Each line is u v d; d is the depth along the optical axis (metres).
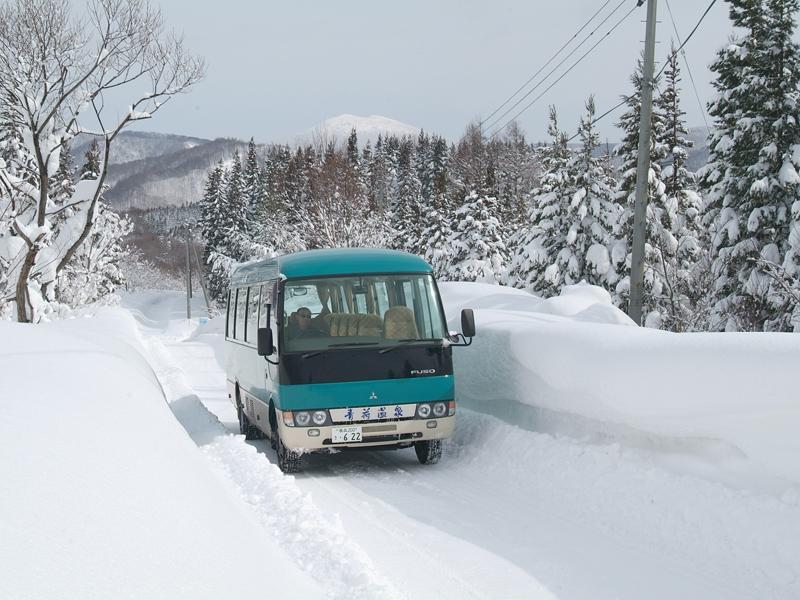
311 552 5.80
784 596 5.35
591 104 31.62
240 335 14.02
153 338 37.16
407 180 89.94
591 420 8.79
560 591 5.58
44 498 3.56
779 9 25.44
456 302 20.33
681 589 5.56
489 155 90.31
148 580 3.29
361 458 11.35
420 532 7.16
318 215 46.16
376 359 9.96
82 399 6.14
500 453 9.88
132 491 4.27
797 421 6.44
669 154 32.69
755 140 25.27
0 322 9.97
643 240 17.44
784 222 24.58
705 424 7.20
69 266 34.03
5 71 18.06
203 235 97.31
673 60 31.89
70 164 26.39
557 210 31.92
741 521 6.28
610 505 7.48
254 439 13.87
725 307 25.14
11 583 2.72
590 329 9.77
